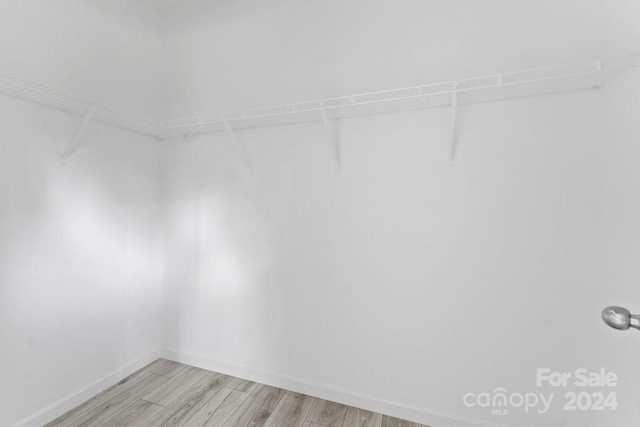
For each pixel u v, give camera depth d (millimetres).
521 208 1451
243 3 2023
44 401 1609
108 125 1924
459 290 1563
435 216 1600
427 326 1624
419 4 1622
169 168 2266
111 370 1962
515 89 1415
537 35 1415
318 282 1849
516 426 1478
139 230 2143
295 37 1893
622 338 1150
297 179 1888
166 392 1896
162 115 2277
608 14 1305
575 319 1369
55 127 1640
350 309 1779
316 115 1820
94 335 1857
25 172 1518
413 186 1638
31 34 1524
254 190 2004
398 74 1664
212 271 2135
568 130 1368
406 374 1670
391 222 1686
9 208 1461
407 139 1645
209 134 2129
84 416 1675
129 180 2068
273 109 1942
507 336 1483
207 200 2145
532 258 1437
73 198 1733
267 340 1985
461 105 1543
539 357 1434
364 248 1743
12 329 1480
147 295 2215
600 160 1315
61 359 1687
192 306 2205
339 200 1793
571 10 1360
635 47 1261
